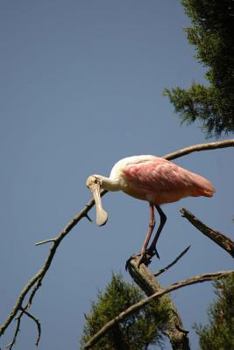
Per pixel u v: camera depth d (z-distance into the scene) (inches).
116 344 351.9
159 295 331.0
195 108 581.0
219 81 558.3
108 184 564.4
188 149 550.0
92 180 561.6
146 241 535.5
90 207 484.4
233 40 545.3
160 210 559.8
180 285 329.7
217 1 537.3
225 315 318.0
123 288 366.9
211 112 576.4
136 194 567.5
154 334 350.0
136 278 414.9
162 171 551.8
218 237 394.9
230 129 571.5
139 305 331.9
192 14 560.7
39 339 456.1
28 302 453.1
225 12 538.6
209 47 551.8
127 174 560.1
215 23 547.2
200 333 312.8
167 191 551.8
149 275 406.3
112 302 360.5
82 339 362.3
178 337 350.6
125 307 360.8
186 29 571.5
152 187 553.6
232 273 324.8
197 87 580.1
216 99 561.0
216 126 577.3
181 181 547.5
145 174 553.6
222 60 549.0
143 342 349.1
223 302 321.4
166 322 354.0
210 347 306.7
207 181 549.0
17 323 451.2
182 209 397.7
